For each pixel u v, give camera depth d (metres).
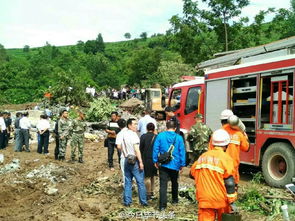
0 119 19.78
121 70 91.75
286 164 9.57
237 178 7.59
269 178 10.02
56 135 15.64
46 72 69.12
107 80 75.81
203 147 10.48
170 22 27.17
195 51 27.17
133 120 8.93
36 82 53.12
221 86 11.90
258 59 11.52
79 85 35.19
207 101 12.51
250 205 8.20
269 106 10.20
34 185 12.09
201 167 5.30
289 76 9.60
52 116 27.58
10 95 48.81
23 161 15.59
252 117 10.73
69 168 13.88
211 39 27.09
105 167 13.74
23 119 18.55
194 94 13.75
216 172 5.18
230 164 5.23
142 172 8.79
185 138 13.26
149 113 11.79
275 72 9.95
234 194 5.15
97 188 10.72
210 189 5.19
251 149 10.68
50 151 19.05
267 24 27.06
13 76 53.06
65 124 15.04
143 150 9.31
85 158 16.38
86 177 12.56
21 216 9.16
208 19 26.80
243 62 12.12
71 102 34.91
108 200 9.48
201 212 5.29
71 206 9.05
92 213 8.48
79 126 14.88
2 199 10.81
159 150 8.28
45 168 13.88
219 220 5.42
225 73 11.73
